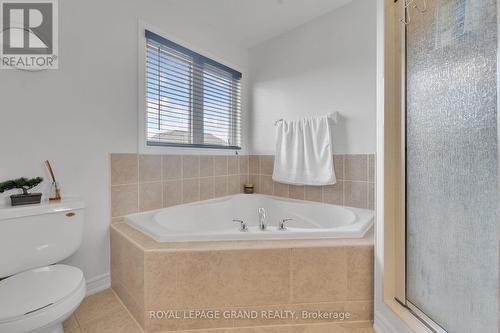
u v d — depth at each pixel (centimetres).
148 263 129
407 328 110
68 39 154
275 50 258
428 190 107
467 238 90
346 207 207
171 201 212
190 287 130
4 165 133
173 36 211
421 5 110
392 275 127
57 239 136
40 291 106
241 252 130
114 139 177
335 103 216
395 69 125
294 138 234
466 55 89
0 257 118
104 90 171
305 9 215
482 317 85
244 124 281
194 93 235
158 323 131
